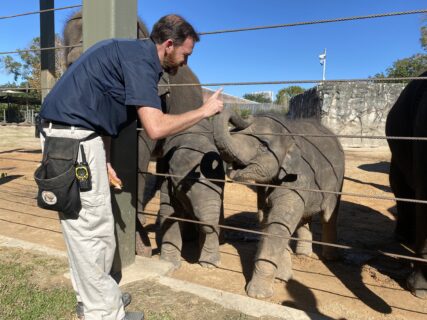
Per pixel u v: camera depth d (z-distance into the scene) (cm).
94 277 248
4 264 359
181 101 554
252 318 285
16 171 1008
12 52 412
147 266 370
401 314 354
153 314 286
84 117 229
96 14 331
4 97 1691
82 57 238
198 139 425
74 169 227
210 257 445
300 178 378
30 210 647
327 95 2019
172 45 242
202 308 296
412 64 3478
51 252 392
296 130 399
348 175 1076
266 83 298
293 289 399
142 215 572
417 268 393
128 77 226
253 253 497
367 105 2011
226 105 378
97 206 240
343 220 665
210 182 404
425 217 382
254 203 763
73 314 279
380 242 562
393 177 572
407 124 503
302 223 454
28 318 271
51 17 1055
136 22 349
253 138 366
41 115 238
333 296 387
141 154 493
